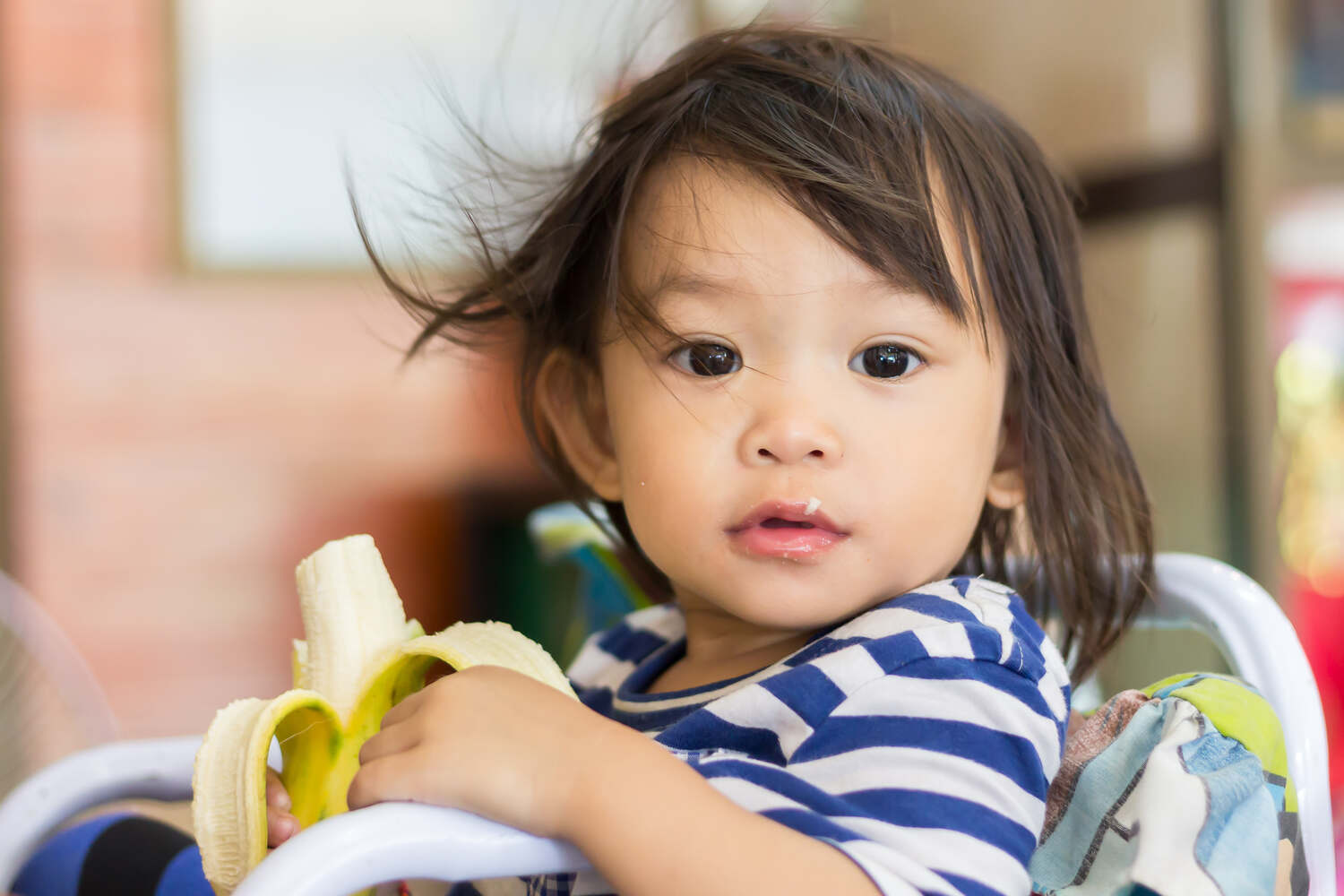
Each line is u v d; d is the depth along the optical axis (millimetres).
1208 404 1782
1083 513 795
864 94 746
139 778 788
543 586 2896
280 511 2846
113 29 2674
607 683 843
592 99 1139
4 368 2629
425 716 535
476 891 748
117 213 2705
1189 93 1803
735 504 667
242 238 2781
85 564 2703
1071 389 804
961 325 696
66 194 2672
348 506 2893
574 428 860
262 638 2828
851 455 660
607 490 851
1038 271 771
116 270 2713
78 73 2660
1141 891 578
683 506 680
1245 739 641
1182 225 1812
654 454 693
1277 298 1798
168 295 2746
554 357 865
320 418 2867
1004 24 2068
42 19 2631
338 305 2863
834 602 663
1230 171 1735
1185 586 767
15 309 2639
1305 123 1821
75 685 1361
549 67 2461
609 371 751
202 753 552
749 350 682
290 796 584
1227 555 1763
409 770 512
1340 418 1923
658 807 490
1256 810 609
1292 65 1811
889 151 709
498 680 544
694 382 690
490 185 979
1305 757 678
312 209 2820
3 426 2627
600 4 2383
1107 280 1938
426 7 2672
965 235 720
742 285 678
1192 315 1804
